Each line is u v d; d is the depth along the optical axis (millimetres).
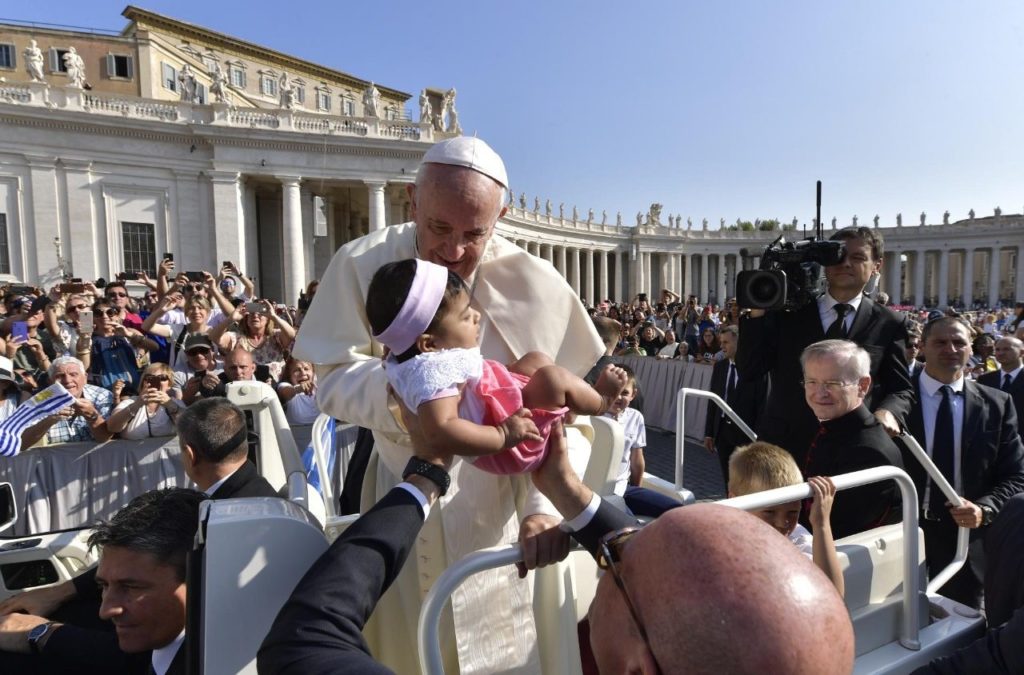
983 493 3709
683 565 850
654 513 2400
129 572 1689
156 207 30453
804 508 2820
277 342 7469
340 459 5773
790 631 769
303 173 32281
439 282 1441
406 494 1286
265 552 1266
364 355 1863
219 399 2656
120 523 1739
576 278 58250
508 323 1945
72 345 8086
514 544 1413
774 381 3703
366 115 33969
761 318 3598
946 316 3885
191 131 30203
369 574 1123
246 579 1246
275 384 6133
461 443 1287
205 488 2555
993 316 20266
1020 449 3785
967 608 2334
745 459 2492
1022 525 2107
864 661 2016
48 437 4980
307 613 1042
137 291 29766
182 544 1727
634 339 15000
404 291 1398
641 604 884
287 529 1290
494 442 1315
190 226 31031
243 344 6055
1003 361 5938
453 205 1639
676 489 3459
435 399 1321
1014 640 1583
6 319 7629
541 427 1431
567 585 1897
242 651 1238
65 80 38781
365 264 1901
